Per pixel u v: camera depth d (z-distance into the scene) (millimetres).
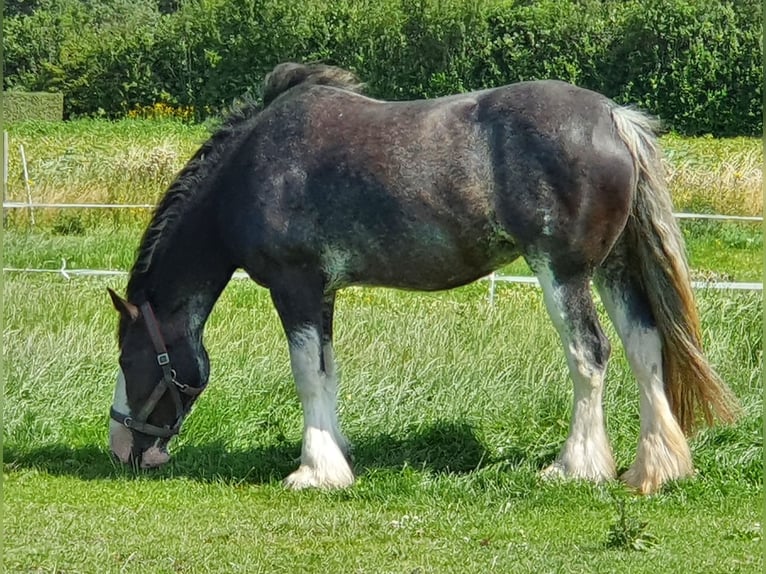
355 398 9148
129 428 8148
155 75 43156
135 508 7414
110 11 59719
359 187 7605
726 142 32375
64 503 7523
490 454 8398
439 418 8836
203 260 8102
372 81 41969
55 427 9156
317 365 7859
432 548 6535
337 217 7672
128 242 18359
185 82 43125
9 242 17750
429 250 7625
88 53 44188
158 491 7824
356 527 6930
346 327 10773
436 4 41312
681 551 6461
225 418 9156
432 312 11766
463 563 6266
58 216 20312
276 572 6156
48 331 11008
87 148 27891
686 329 7590
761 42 39188
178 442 8898
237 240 7898
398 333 10555
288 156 7762
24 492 7773
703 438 8422
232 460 8422
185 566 6230
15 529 6883
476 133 7504
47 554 6402
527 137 7371
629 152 7449
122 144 28812
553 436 8625
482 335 10414
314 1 43781
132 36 44219
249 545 6602
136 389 8117
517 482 7652
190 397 8258
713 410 7633
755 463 8008
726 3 41188
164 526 6973
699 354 7582
